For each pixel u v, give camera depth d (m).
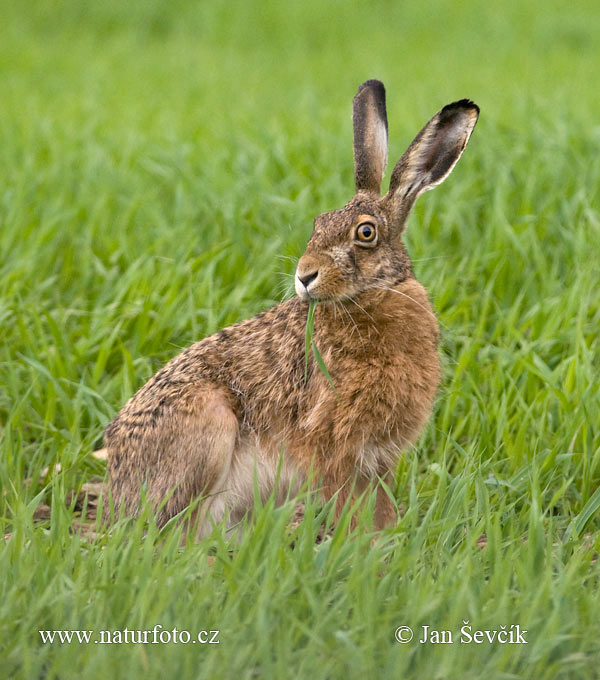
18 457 14.40
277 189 23.83
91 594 10.30
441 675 9.18
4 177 26.44
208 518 12.79
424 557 11.34
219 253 20.55
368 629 9.33
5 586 10.27
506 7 67.75
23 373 17.48
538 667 9.33
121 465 13.62
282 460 12.97
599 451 13.86
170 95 41.34
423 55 54.34
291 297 14.33
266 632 9.34
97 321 18.38
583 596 10.11
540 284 20.14
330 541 11.09
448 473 14.30
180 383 13.35
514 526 12.27
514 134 27.22
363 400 12.97
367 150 14.04
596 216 21.27
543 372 16.06
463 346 17.66
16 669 9.34
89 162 26.91
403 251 13.55
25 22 65.12
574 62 49.25
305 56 55.78
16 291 18.98
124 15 67.00
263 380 13.52
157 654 9.34
